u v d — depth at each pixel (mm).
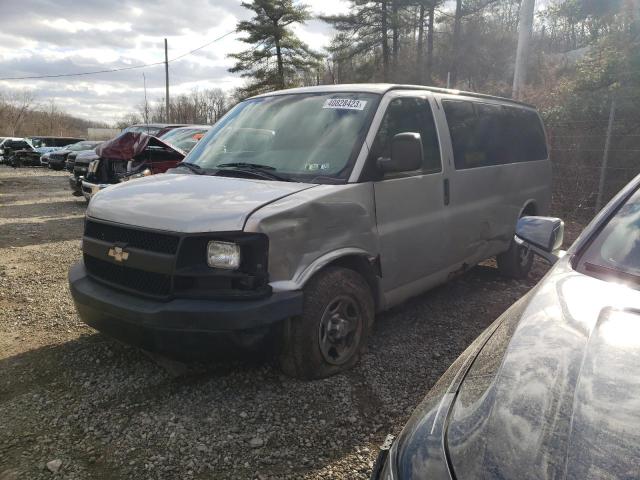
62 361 4027
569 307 1961
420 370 3846
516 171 5770
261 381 3609
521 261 6191
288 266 3240
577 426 1395
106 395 3508
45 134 74250
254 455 2877
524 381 1593
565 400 1488
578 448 1330
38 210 12227
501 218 5531
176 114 49719
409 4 34156
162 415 3248
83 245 3730
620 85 9984
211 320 3004
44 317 4996
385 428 3125
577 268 2352
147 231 3234
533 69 15477
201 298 3094
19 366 3965
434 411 1691
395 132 4105
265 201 3256
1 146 32156
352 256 3688
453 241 4742
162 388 3570
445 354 4129
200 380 3654
